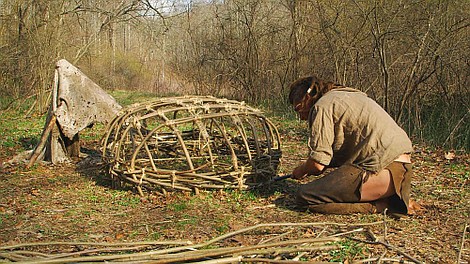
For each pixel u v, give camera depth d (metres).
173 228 3.99
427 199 4.86
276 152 5.35
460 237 3.80
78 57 14.47
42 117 12.30
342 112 4.19
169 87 19.98
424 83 9.11
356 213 4.29
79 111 6.35
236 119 5.02
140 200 4.72
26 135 9.09
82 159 6.55
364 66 10.20
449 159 6.82
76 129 6.29
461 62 8.68
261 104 14.08
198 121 4.90
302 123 10.68
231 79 15.23
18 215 4.34
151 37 17.22
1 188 5.20
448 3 8.56
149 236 3.80
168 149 6.18
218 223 4.10
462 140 7.95
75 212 4.42
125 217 4.28
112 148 5.24
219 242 3.62
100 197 4.86
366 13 9.53
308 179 5.55
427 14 8.75
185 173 4.75
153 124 9.27
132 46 23.34
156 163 5.81
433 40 8.48
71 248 3.50
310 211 4.35
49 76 13.22
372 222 4.04
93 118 6.46
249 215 4.30
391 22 8.95
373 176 4.10
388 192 4.16
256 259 2.98
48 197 4.89
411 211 4.32
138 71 22.50
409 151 4.15
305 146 8.02
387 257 3.34
